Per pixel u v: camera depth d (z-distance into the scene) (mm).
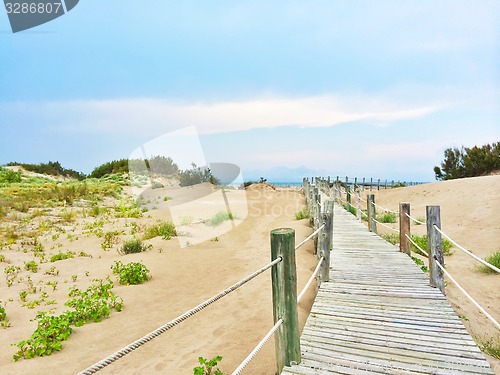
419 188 24781
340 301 5266
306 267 8312
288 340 3420
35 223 13797
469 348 3764
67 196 19922
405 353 3674
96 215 16391
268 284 7316
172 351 4613
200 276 7938
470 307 6574
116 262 8102
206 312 5906
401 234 8523
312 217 13094
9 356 4379
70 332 4977
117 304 6129
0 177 26953
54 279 7555
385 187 32906
